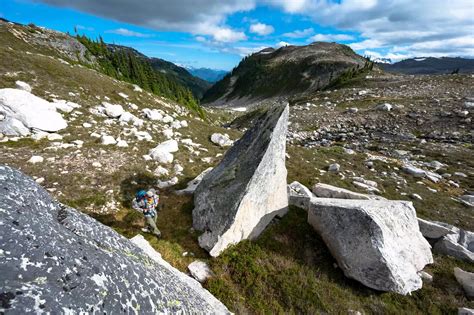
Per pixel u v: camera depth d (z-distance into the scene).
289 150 24.41
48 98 21.94
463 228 12.82
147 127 24.28
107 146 17.50
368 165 22.56
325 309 7.57
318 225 10.09
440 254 10.10
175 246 9.65
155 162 16.75
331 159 23.83
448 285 8.59
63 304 2.81
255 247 9.76
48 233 3.55
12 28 60.69
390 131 34.78
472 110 34.25
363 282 8.31
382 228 8.28
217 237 9.27
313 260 9.50
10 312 2.36
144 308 3.75
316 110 50.12
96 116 22.92
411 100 44.53
